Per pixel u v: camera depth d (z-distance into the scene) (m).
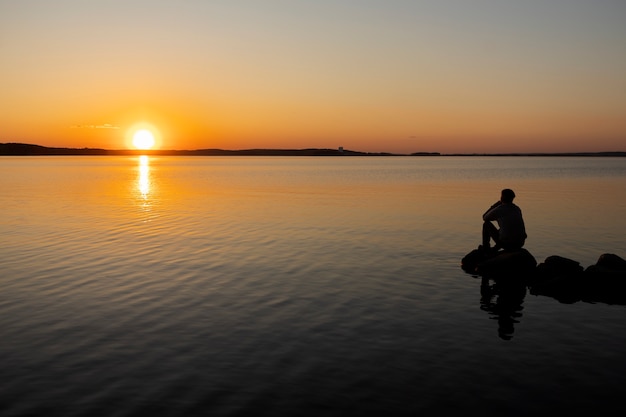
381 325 10.33
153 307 11.46
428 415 6.79
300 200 37.66
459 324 10.42
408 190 48.25
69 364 8.38
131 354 8.80
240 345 9.23
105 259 16.52
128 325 10.27
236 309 11.35
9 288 12.99
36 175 84.00
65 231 22.47
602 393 7.39
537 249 18.62
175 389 7.51
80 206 33.34
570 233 22.11
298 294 12.57
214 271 14.93
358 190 48.28
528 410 6.90
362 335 9.75
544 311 11.34
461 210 30.84
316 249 18.36
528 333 9.91
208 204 34.66
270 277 14.26
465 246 19.00
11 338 9.54
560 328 10.21
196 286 13.27
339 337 9.64
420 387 7.58
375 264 15.96
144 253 17.52
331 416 6.76
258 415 6.79
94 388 7.53
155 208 32.16
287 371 8.13
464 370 8.17
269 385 7.64
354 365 8.36
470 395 7.32
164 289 12.95
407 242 19.80
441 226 24.09
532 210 30.80
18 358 8.62
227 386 7.61
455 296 12.50
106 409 6.92
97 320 10.56
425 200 37.59
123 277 14.16
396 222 25.45
